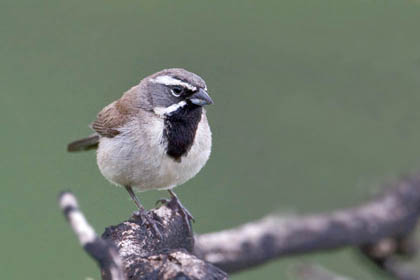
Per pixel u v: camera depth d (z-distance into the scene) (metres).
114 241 8.21
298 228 10.92
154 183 9.80
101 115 10.35
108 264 5.94
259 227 10.67
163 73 9.78
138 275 6.47
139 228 8.53
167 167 9.53
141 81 10.20
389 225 11.57
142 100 9.73
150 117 9.58
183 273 6.29
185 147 9.50
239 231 10.52
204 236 10.20
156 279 6.38
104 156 9.91
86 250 5.89
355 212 11.61
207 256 9.89
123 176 9.80
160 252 6.83
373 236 11.45
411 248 11.80
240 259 10.20
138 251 8.00
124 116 9.78
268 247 10.47
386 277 11.83
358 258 11.81
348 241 11.24
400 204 11.84
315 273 10.93
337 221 11.24
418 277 11.76
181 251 6.73
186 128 9.50
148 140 9.45
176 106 9.50
